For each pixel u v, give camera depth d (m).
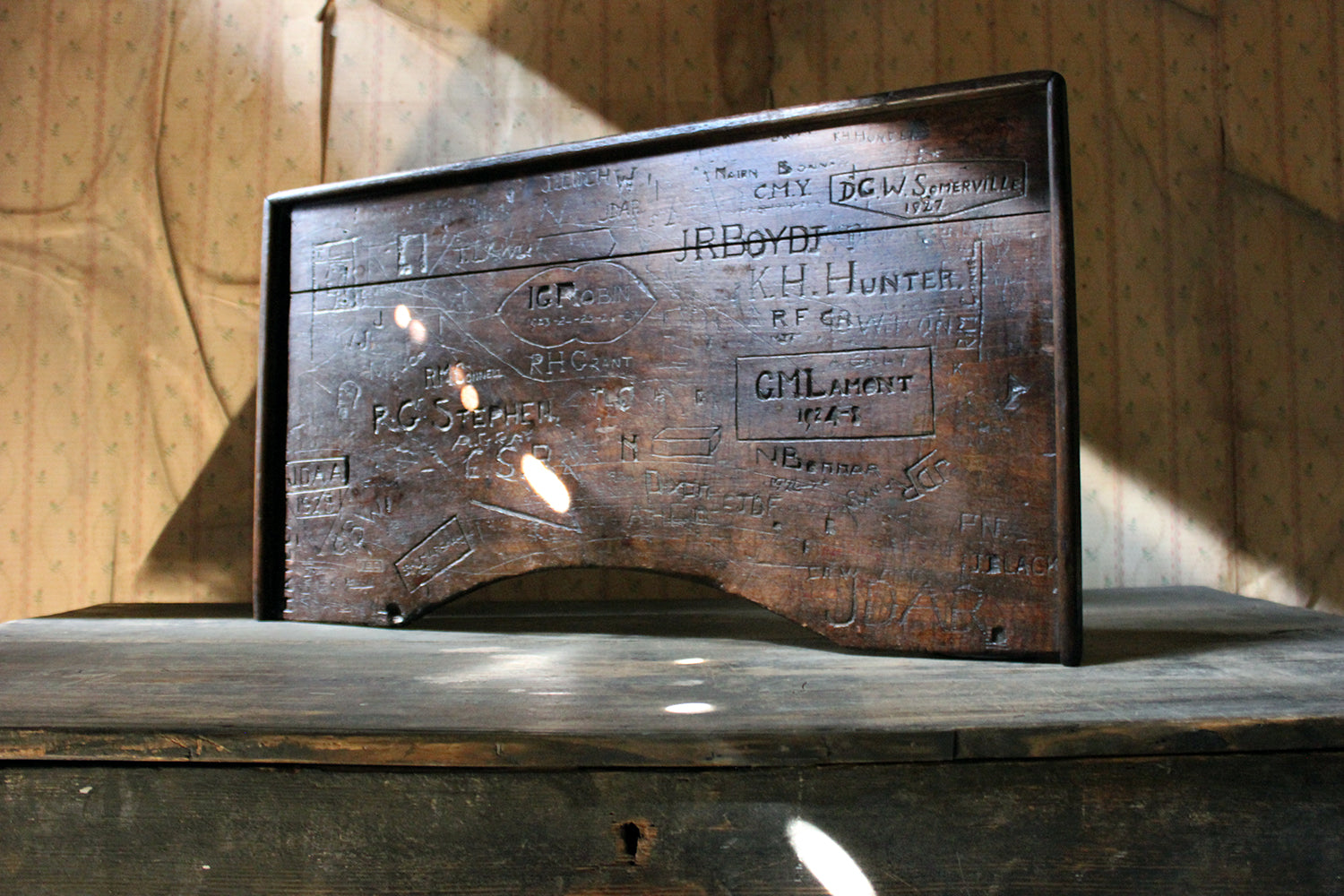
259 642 1.85
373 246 2.07
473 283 1.98
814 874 1.16
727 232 1.78
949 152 1.63
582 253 1.89
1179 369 2.56
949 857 1.16
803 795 1.16
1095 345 2.55
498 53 2.62
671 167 1.83
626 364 1.85
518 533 1.92
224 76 2.62
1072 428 1.51
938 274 1.62
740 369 1.76
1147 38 2.60
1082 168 2.57
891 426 1.64
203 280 2.61
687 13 2.61
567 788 1.17
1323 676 1.42
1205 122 2.59
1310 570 2.54
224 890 1.20
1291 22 2.61
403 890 1.18
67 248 2.61
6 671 1.56
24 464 2.58
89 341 2.60
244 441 2.60
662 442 1.81
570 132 2.62
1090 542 2.55
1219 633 1.81
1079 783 1.16
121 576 2.58
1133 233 2.57
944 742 1.14
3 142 2.61
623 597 2.59
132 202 2.61
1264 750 1.16
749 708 1.27
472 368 1.97
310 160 2.62
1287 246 2.58
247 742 1.18
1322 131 2.59
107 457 2.59
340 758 1.17
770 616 2.19
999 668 1.50
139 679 1.49
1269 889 1.16
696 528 1.77
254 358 2.61
